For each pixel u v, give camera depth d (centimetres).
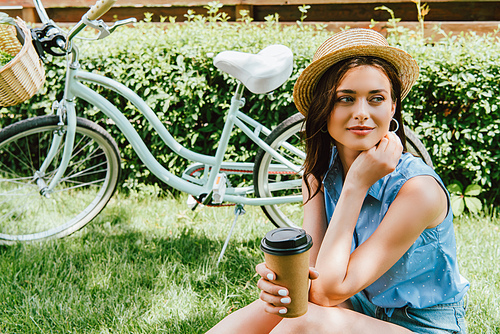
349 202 121
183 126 344
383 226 121
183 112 342
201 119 352
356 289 118
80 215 293
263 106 324
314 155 141
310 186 154
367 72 117
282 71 227
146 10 484
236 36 353
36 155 383
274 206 283
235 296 224
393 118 134
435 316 134
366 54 122
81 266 252
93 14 205
